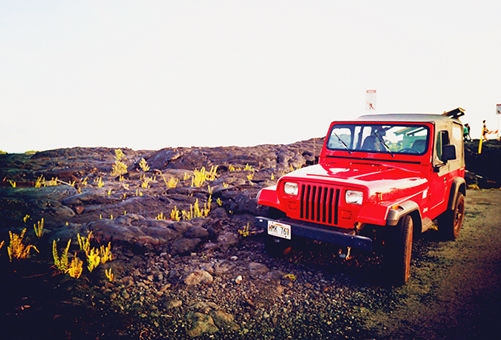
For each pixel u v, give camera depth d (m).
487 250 4.96
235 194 6.96
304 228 3.78
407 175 4.41
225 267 4.16
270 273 4.04
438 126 4.76
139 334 2.80
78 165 11.11
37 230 4.78
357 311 3.29
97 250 4.11
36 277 3.52
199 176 8.86
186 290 3.62
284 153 12.75
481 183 11.48
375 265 4.36
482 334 2.88
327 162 5.27
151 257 4.35
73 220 5.45
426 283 3.89
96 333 2.74
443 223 5.39
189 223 5.28
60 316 2.88
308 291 3.67
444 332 2.92
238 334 2.90
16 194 6.73
